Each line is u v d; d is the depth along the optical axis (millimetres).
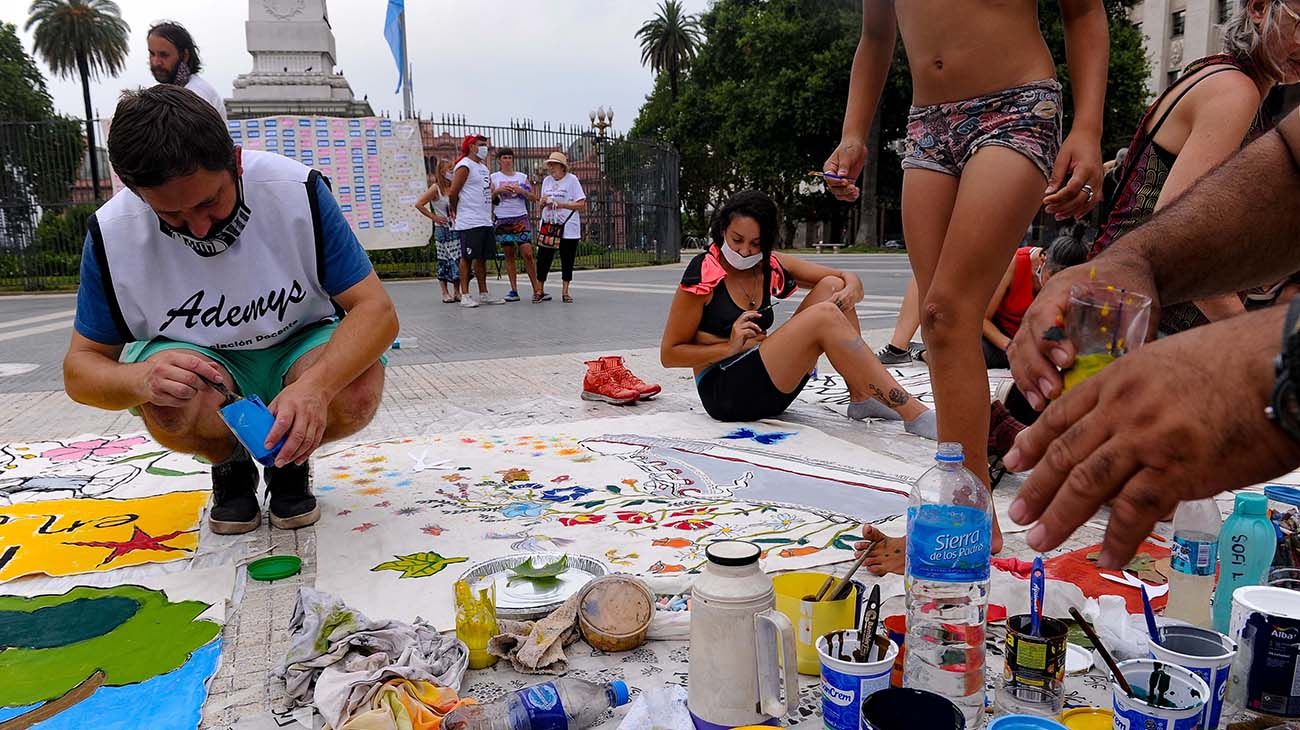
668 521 2764
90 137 14820
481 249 10117
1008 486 3150
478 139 9828
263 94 15969
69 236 14812
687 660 1894
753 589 1532
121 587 2311
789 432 3918
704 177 39312
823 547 2512
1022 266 5086
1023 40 2217
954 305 2205
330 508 2932
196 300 2537
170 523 2789
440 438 3861
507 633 1925
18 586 2324
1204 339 824
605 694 1627
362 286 2592
